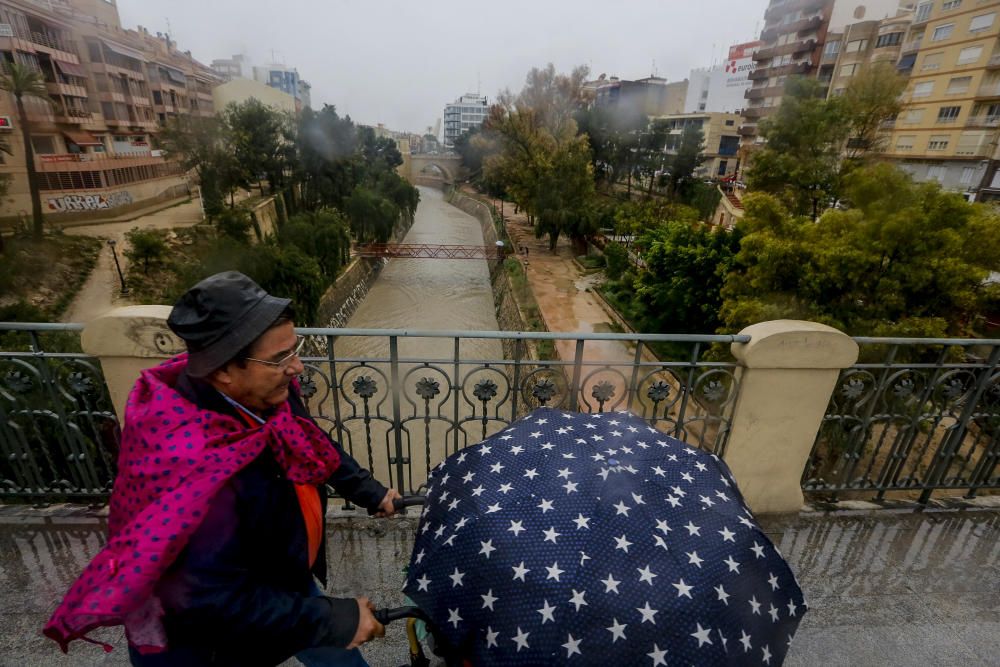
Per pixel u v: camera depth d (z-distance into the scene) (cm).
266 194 4500
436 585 118
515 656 102
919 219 1249
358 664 163
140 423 106
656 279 2272
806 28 4462
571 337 268
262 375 113
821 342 269
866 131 2373
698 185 4762
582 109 5794
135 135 4059
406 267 4641
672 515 122
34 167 2691
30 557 259
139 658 116
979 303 1277
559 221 4072
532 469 133
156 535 93
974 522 305
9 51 2886
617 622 101
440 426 1477
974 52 2814
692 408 1241
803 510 310
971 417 304
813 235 1475
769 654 109
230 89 5406
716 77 6594
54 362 265
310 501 130
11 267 2252
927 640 230
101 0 4172
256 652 114
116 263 2606
